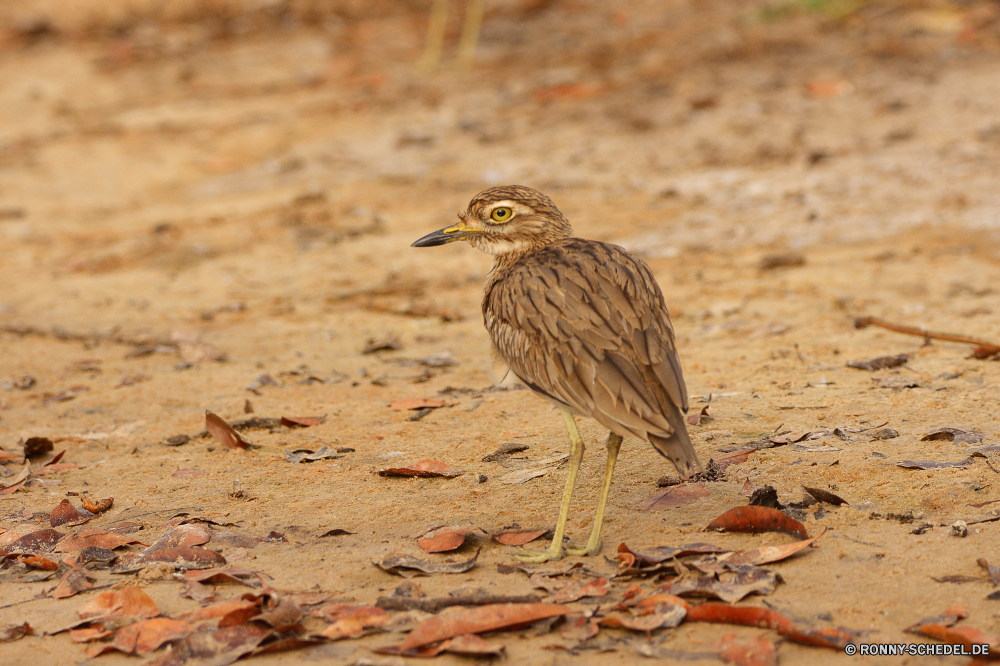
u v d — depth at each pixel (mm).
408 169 20203
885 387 9695
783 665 5430
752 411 9312
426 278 15086
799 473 7828
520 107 23250
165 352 12570
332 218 17859
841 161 17953
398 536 7367
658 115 21453
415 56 28281
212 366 11969
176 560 7023
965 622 5680
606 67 25250
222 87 27016
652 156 19438
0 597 6719
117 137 23609
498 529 7375
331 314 13844
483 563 6852
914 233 14867
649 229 16172
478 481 8289
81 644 6066
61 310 14461
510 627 5914
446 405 10234
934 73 21922
